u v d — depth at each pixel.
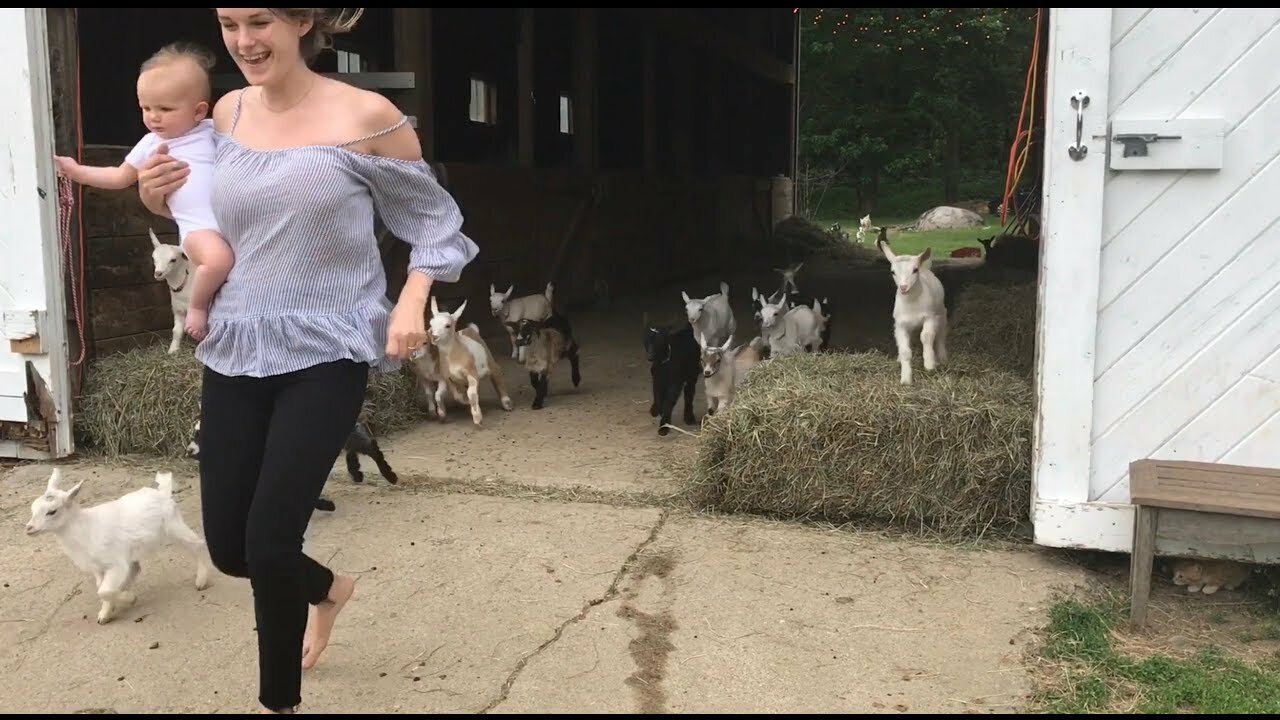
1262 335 3.44
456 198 8.86
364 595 3.49
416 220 2.54
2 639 3.20
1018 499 3.95
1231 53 3.35
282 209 2.34
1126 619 3.29
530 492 4.55
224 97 2.59
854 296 12.38
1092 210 3.45
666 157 14.91
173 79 2.44
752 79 19.06
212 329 2.44
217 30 9.18
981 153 35.38
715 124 16.69
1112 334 3.54
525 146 10.60
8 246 4.87
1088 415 3.56
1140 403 3.55
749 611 3.36
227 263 2.43
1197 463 3.47
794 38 21.47
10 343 4.89
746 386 4.97
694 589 3.52
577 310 11.04
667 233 14.23
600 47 12.38
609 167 12.87
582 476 4.77
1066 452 3.59
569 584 3.57
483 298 9.46
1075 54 3.40
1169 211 3.45
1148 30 3.38
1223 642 3.15
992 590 3.50
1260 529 3.10
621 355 8.24
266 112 2.46
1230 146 3.38
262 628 2.40
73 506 3.16
